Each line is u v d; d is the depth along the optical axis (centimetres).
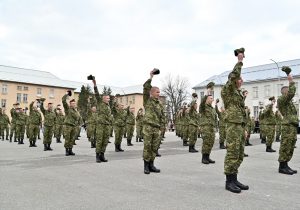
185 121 1791
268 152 1396
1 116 2419
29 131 1698
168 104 7625
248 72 6178
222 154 1305
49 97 8031
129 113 1828
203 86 6544
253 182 712
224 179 745
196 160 1105
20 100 7606
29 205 515
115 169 884
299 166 985
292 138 823
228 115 642
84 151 1430
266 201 543
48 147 1502
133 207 503
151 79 868
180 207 503
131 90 9381
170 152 1400
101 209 493
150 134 824
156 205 515
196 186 664
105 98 1059
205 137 1012
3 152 1377
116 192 605
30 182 699
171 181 717
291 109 838
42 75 8538
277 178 765
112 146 1730
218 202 534
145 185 671
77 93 8912
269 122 1405
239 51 652
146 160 826
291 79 832
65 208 498
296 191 624
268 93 5606
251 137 2533
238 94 647
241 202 536
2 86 7388
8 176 770
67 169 880
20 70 8256
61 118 2069
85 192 605
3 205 514
